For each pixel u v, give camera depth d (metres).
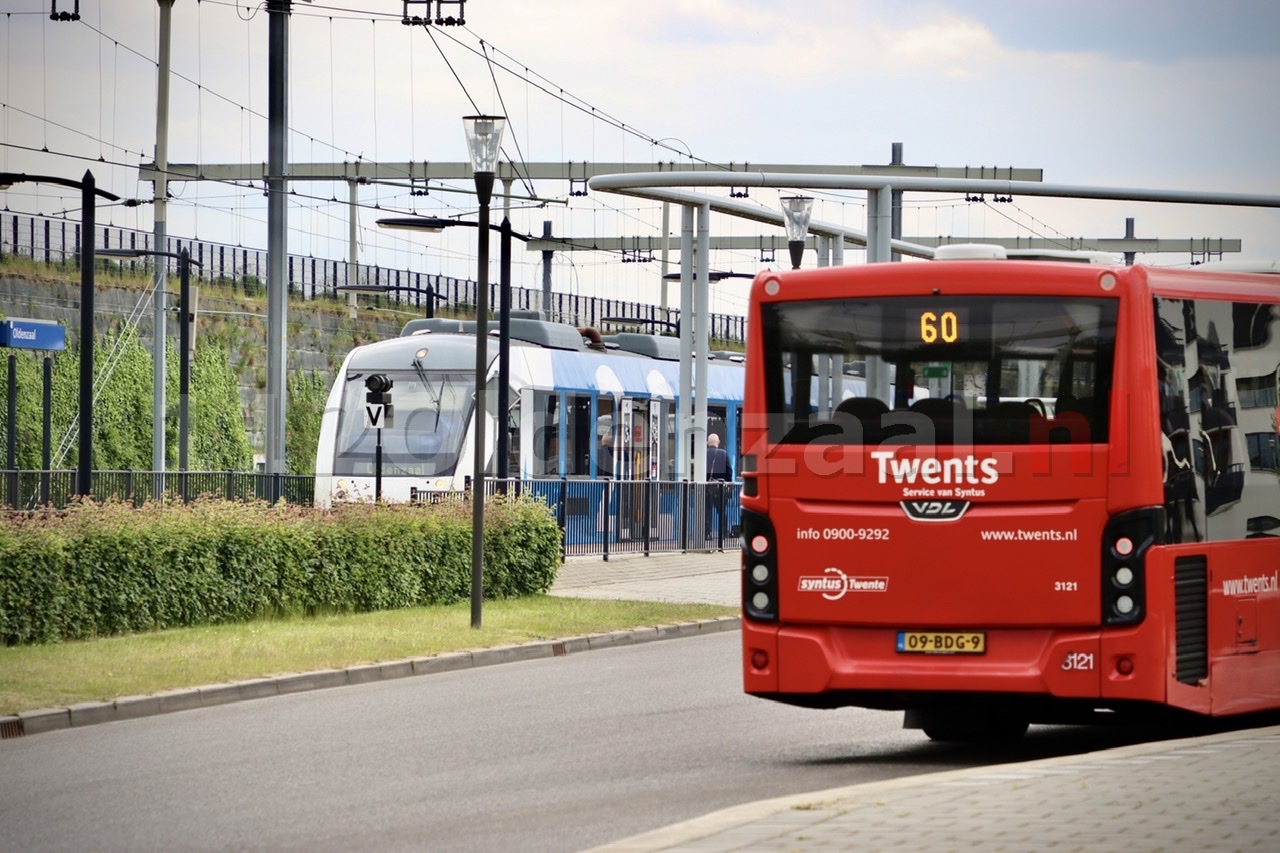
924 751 19.33
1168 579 17.23
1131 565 17.03
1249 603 18.86
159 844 13.88
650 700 24.09
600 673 27.91
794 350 18.09
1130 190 44.78
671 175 42.81
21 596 27.94
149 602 30.55
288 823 14.72
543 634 32.28
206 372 85.31
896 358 17.80
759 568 17.98
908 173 95.62
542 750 19.23
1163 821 12.34
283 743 19.86
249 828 14.52
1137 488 17.05
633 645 33.12
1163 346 17.59
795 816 13.18
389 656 28.34
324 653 28.09
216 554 32.12
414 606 36.78
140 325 81.94
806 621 17.75
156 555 30.69
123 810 15.48
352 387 53.81
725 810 13.88
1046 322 17.44
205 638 29.56
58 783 17.09
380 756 18.75
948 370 17.62
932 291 17.73
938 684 17.31
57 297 76.75
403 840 13.88
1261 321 19.42
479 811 15.23
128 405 79.69
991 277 17.59
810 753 19.12
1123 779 14.38
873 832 12.29
